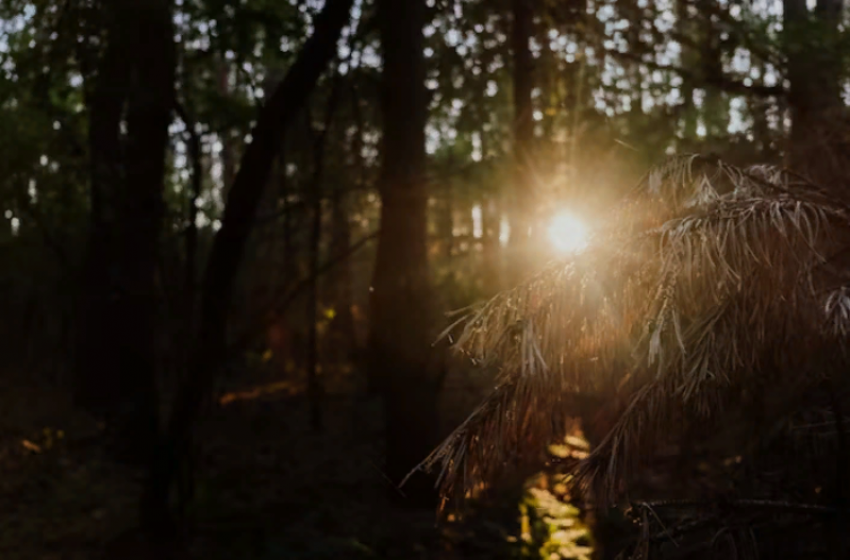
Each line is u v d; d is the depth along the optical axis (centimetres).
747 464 445
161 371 1312
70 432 1088
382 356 878
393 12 894
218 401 1283
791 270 287
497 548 678
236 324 1441
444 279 1151
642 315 290
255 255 1391
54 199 868
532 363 273
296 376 1795
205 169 1016
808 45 737
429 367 866
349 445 1116
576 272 290
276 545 677
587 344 294
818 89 714
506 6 982
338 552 676
